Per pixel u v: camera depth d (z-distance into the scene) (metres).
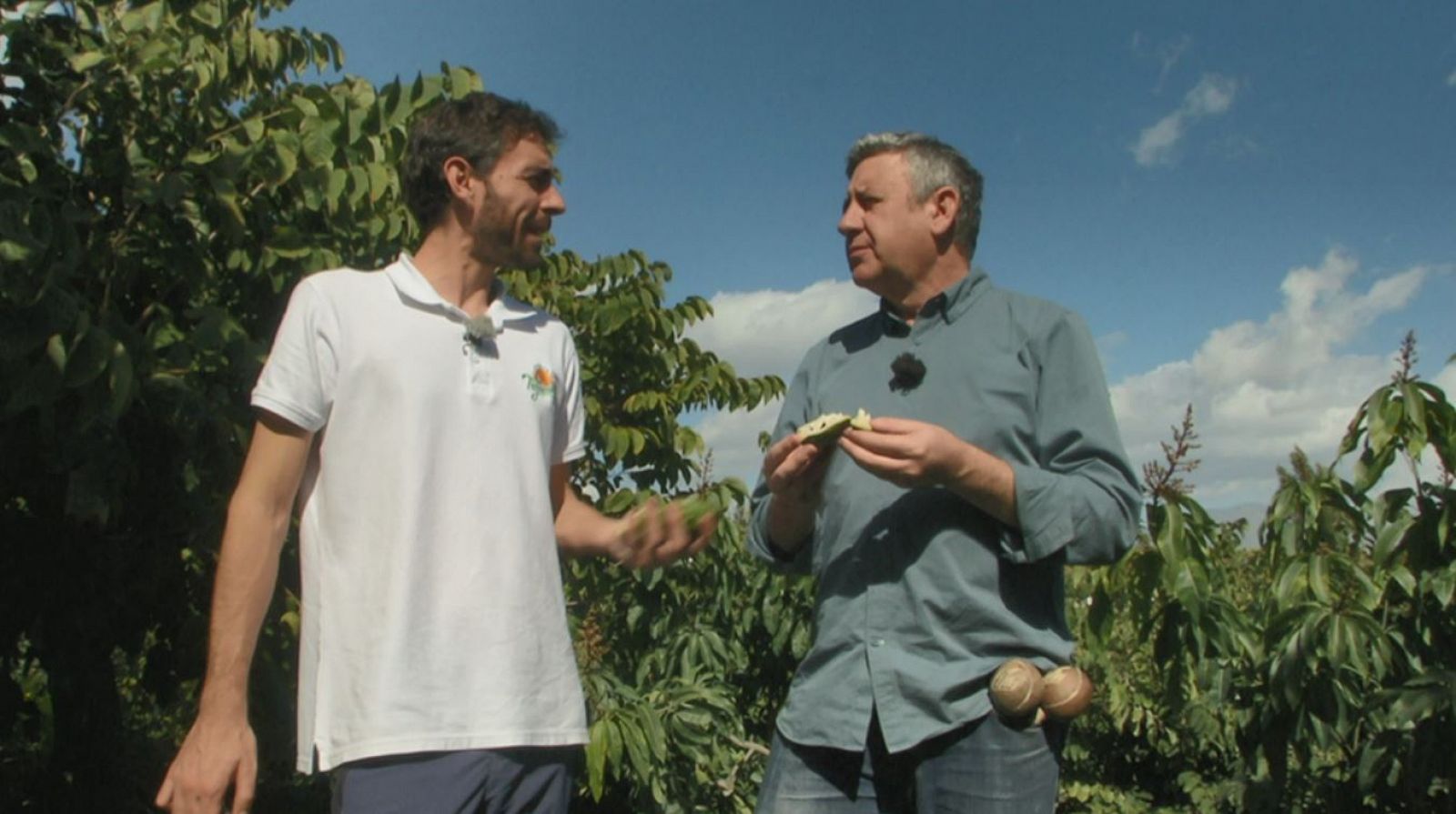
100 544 3.24
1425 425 3.33
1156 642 3.80
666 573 5.50
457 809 1.77
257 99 3.46
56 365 2.55
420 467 1.83
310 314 1.87
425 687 1.78
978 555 2.12
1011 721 2.05
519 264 2.04
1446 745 3.28
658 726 4.45
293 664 3.37
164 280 3.30
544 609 1.92
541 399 2.00
